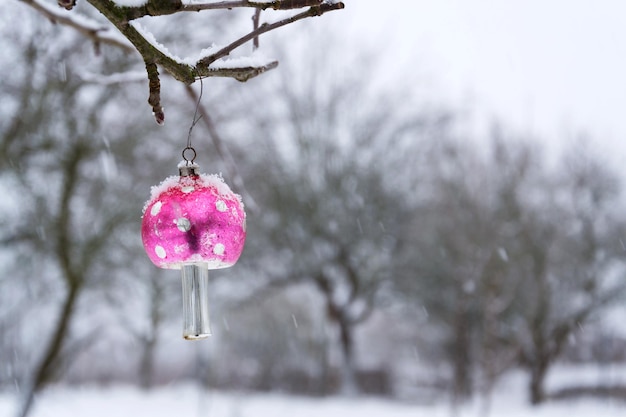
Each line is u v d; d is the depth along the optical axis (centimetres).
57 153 1057
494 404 2058
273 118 2027
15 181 1072
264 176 1980
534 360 2086
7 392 1659
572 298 2128
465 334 1838
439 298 2183
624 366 2617
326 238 2142
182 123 1238
